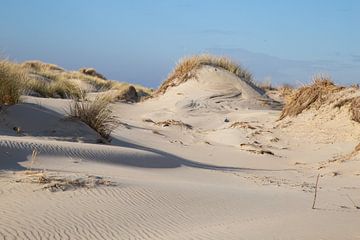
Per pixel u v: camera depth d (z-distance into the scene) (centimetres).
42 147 1121
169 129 2161
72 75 4025
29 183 844
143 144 1681
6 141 1095
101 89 3378
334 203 923
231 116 2480
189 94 2870
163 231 688
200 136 2092
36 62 4284
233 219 768
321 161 1622
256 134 2030
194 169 1337
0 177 874
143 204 810
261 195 977
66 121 1519
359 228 669
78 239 630
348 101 2052
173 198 866
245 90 2930
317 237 612
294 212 823
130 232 675
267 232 649
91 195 820
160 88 3152
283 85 3488
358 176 1334
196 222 745
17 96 1567
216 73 3030
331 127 1981
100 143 1473
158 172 1193
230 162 1598
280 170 1488
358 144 1662
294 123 2119
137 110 2684
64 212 723
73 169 1018
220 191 975
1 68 1557
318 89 2205
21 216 688
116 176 1006
